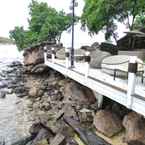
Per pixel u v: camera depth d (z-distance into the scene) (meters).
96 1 18.23
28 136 10.47
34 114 13.59
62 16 32.88
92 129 9.77
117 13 18.09
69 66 13.70
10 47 100.00
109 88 8.44
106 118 9.47
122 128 9.16
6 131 11.40
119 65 9.63
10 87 20.67
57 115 12.05
